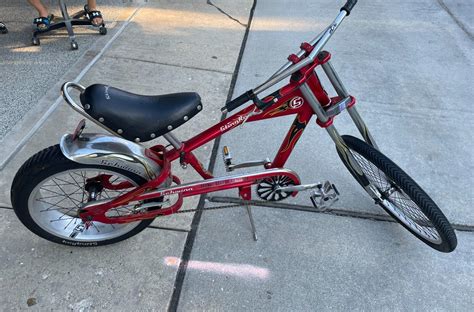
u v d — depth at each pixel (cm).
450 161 275
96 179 192
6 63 337
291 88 171
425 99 334
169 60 362
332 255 214
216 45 390
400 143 288
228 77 347
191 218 228
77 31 392
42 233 197
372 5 489
